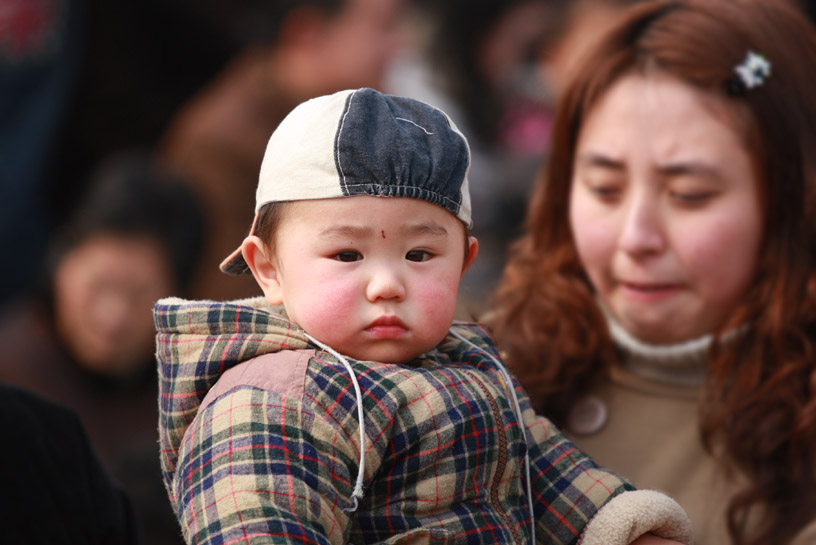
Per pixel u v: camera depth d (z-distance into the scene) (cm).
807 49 926
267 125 1666
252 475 582
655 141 884
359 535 625
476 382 666
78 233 1316
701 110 884
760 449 884
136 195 1327
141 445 1159
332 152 623
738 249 893
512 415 673
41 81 1841
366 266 629
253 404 604
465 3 2197
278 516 571
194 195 1383
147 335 1325
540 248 1009
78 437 729
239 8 2070
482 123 2153
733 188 887
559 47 2072
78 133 1991
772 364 907
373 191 620
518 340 980
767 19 916
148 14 2009
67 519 691
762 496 874
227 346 634
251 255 665
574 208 940
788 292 898
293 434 597
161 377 659
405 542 613
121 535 736
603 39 945
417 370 651
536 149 2056
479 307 1120
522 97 2114
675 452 938
